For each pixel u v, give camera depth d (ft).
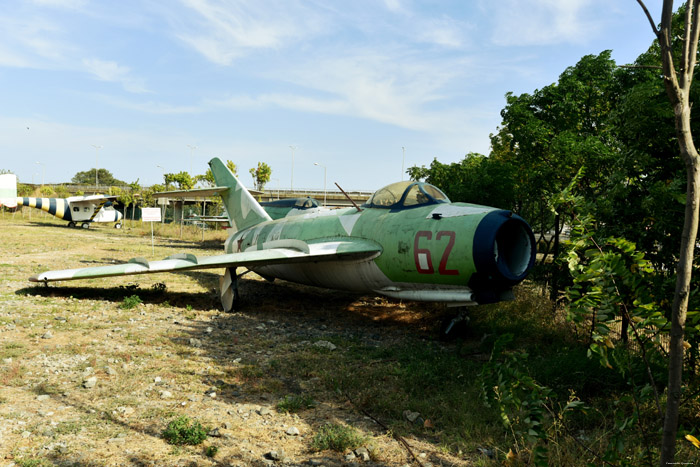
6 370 20.49
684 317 7.75
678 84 7.13
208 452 14.16
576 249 10.87
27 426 15.37
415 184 32.48
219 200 144.56
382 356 25.72
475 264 25.23
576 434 16.22
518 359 11.67
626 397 10.63
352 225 35.01
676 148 19.77
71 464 13.19
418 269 28.60
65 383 19.52
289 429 16.14
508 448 15.01
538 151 36.47
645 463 10.52
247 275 57.88
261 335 29.66
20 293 38.29
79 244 85.25
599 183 31.45
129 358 23.03
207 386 20.12
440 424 17.28
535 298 37.37
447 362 24.14
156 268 35.09
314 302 42.55
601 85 36.04
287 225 42.75
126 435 15.20
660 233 19.51
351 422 17.22
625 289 11.41
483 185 40.50
